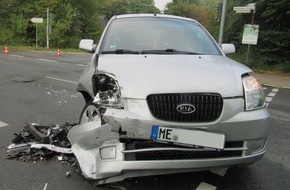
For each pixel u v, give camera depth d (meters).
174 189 3.79
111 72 3.76
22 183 3.85
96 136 3.52
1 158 4.48
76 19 50.38
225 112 3.44
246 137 3.51
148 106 3.37
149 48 4.82
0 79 12.03
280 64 19.45
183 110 3.36
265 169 4.51
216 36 26.09
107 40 4.99
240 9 17.91
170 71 3.71
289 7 19.16
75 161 4.32
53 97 8.84
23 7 44.81
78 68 16.53
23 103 8.01
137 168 3.33
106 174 3.41
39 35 43.00
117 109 3.42
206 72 3.75
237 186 3.95
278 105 9.59
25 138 5.02
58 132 5.04
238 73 3.87
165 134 3.32
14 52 29.09
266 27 21.42
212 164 3.43
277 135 6.25
